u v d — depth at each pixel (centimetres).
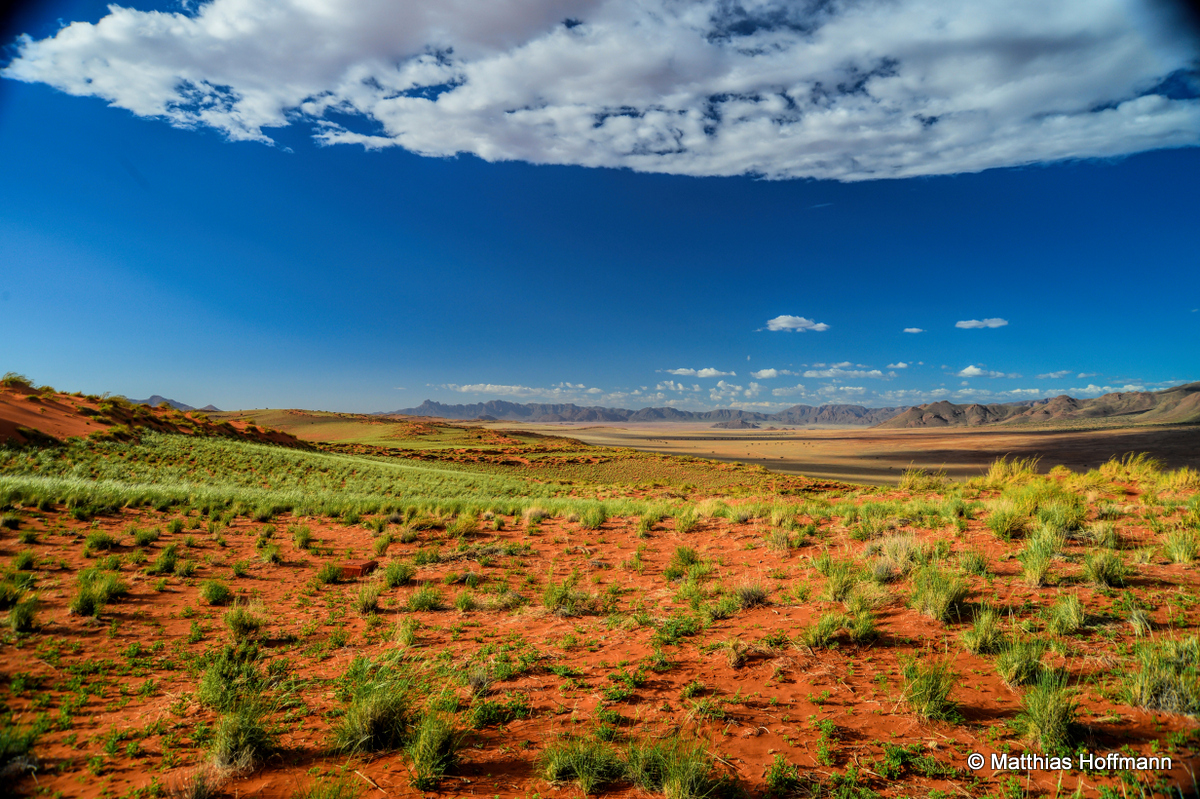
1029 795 379
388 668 659
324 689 635
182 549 1363
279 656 749
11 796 427
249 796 422
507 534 1661
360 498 2770
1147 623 611
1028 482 1705
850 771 421
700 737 484
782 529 1334
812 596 856
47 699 593
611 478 7956
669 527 1634
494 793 422
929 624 700
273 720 553
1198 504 1068
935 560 931
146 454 3694
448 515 2002
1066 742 430
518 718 542
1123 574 787
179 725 546
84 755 488
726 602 853
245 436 6669
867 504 1566
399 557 1384
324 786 430
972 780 403
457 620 904
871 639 671
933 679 510
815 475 11981
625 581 1109
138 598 980
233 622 831
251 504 2155
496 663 682
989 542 1041
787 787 408
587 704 568
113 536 1400
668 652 696
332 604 999
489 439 16188
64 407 4362
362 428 16775
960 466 13938
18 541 1245
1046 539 937
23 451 3011
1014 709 491
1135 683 482
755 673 611
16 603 854
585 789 419
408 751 472
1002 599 749
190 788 424
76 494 1753
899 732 473
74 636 784
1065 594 743
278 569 1252
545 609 930
